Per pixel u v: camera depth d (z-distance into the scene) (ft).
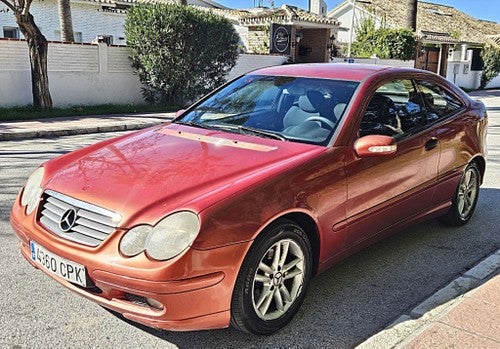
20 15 41.04
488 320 10.47
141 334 10.17
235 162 10.73
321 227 10.90
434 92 15.66
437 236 16.25
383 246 15.35
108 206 9.39
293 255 10.57
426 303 11.52
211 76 53.52
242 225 9.23
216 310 9.15
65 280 9.64
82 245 9.26
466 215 17.19
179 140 12.32
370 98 12.96
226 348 9.82
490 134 38.40
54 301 11.30
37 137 34.50
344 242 11.77
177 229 8.81
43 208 10.46
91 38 72.54
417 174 13.83
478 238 16.16
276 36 73.26
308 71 14.66
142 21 48.16
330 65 15.17
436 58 101.86
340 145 11.57
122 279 8.76
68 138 34.45
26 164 24.99
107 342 9.86
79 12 70.54
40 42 42.34
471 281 12.58
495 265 13.52
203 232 8.81
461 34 135.03
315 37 83.05
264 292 9.98
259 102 13.92
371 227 12.53
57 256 9.58
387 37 91.35
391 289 12.57
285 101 13.52
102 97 49.26
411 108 14.42
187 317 8.90
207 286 8.91
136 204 9.30
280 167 10.41
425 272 13.60
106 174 10.49
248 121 13.26
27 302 11.22
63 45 45.42
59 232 9.72
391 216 13.17
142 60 49.21
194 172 10.29
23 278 12.32
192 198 9.31
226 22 53.11
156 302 8.79
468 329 10.12
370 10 126.72
